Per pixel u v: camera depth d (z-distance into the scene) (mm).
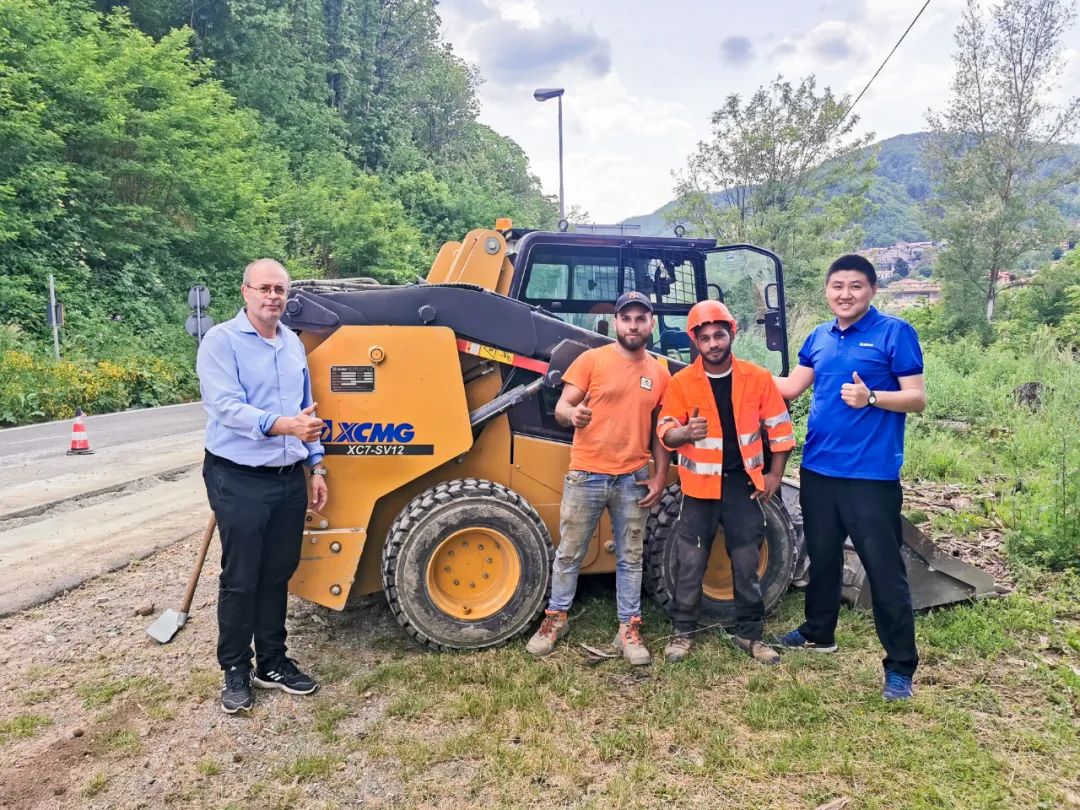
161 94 20859
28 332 15039
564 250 4398
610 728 2936
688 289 4617
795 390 3484
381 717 3045
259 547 3061
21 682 3363
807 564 4254
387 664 3496
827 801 2494
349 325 3627
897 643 3115
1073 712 3000
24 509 6258
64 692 3271
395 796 2553
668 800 2504
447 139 57562
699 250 4574
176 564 5020
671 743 2838
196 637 3844
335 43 44406
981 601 3977
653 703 3086
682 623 3561
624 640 3529
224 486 2998
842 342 3252
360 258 29828
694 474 3453
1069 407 7996
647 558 3891
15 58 17094
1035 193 20734
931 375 10680
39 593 4387
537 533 3623
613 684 3287
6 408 12164
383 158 44406
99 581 4691
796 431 7766
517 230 4977
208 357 2980
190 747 2850
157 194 20188
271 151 30828
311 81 39750
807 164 16797
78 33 20438
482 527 3564
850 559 4125
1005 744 2795
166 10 29250
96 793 2570
